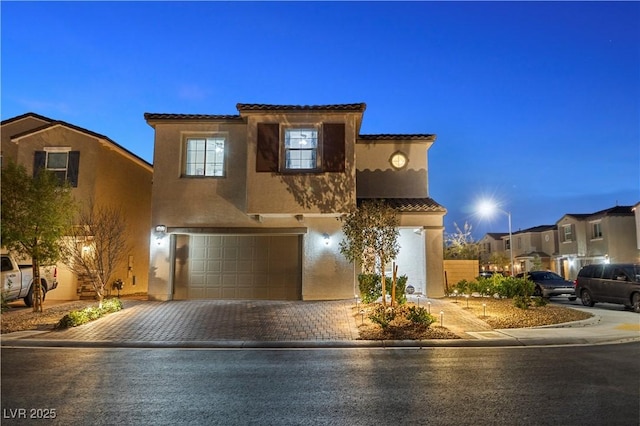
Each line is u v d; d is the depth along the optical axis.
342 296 16.33
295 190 15.79
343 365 8.17
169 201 16.78
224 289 16.72
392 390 6.45
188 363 8.41
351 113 16.05
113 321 12.63
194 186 16.84
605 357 8.79
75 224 16.47
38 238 14.03
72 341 10.53
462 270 20.23
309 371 7.70
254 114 16.06
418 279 17.95
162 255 16.48
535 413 5.44
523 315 13.80
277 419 5.28
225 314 13.52
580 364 8.15
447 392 6.33
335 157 15.91
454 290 17.94
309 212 15.72
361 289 14.76
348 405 5.78
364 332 11.23
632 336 11.16
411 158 18.83
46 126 18.06
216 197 16.80
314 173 15.88
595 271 18.34
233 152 16.97
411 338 10.69
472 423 5.12
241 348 9.98
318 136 16.14
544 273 23.25
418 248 18.00
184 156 17.09
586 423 5.11
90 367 8.03
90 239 14.96
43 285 16.06
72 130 18.08
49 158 18.14
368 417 5.33
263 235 16.77
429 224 17.11
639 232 33.53
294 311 13.91
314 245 16.52
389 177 18.70
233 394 6.29
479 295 17.97
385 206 14.05
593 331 11.73
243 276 16.75
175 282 16.66
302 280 16.39
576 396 6.11
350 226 13.20
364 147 18.81
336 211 15.68
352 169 15.84
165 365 8.22
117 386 6.71
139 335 11.13
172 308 14.52
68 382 6.95
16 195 13.55
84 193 17.70
